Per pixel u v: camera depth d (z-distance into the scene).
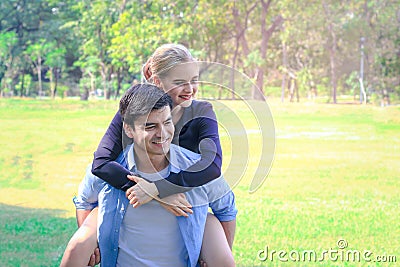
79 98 16.66
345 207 6.34
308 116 13.54
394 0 14.67
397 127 12.18
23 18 16.72
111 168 2.34
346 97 15.10
